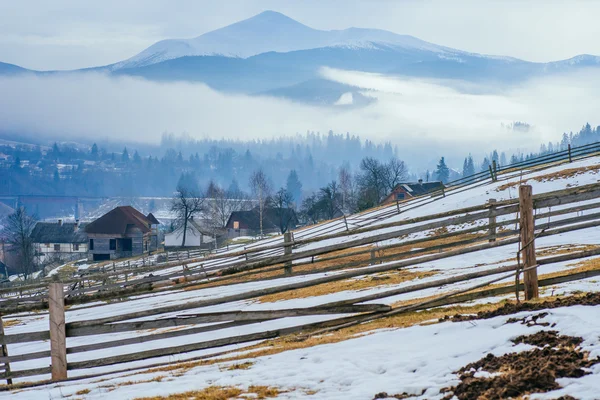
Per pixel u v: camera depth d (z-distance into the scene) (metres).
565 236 41.28
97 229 193.88
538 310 14.81
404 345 14.60
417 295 24.78
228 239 199.75
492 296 18.44
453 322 15.82
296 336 18.31
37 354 17.11
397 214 75.94
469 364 12.20
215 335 23.02
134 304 44.72
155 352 17.70
